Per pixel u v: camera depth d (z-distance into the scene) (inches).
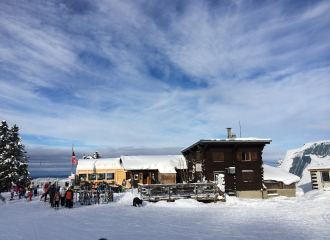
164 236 427.8
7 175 1785.2
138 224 530.3
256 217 634.2
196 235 438.6
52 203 806.5
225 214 680.4
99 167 1574.8
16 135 1935.3
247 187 1213.1
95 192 945.5
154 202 914.1
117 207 810.2
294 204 858.1
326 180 1256.2
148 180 1521.9
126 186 1534.2
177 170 1515.7
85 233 438.9
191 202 893.2
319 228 497.0
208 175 1198.9
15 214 661.9
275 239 413.7
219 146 1234.6
